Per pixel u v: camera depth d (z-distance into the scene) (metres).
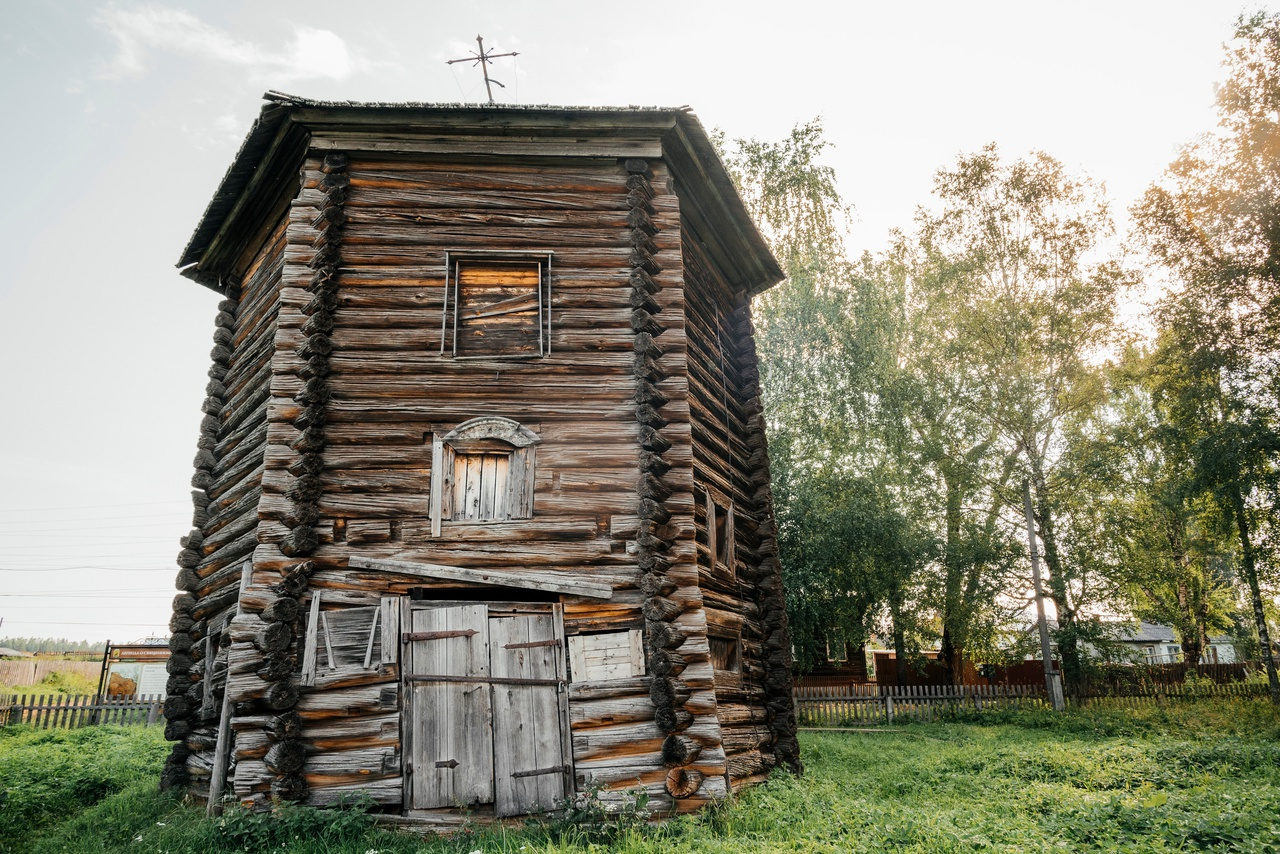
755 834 7.71
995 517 28.39
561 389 10.13
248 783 8.34
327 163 10.65
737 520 12.98
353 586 9.06
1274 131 22.62
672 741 8.77
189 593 12.20
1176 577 29.12
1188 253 24.02
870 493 26.88
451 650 8.95
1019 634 27.23
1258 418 21.17
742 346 14.88
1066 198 28.33
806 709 24.69
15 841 9.39
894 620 27.42
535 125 10.86
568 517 9.62
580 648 9.12
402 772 8.51
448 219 10.68
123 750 15.55
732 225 13.85
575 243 10.82
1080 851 6.72
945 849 6.66
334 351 9.92
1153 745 13.76
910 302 30.44
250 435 11.17
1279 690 22.19
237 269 13.68
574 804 8.35
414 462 9.61
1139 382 27.27
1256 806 8.01
